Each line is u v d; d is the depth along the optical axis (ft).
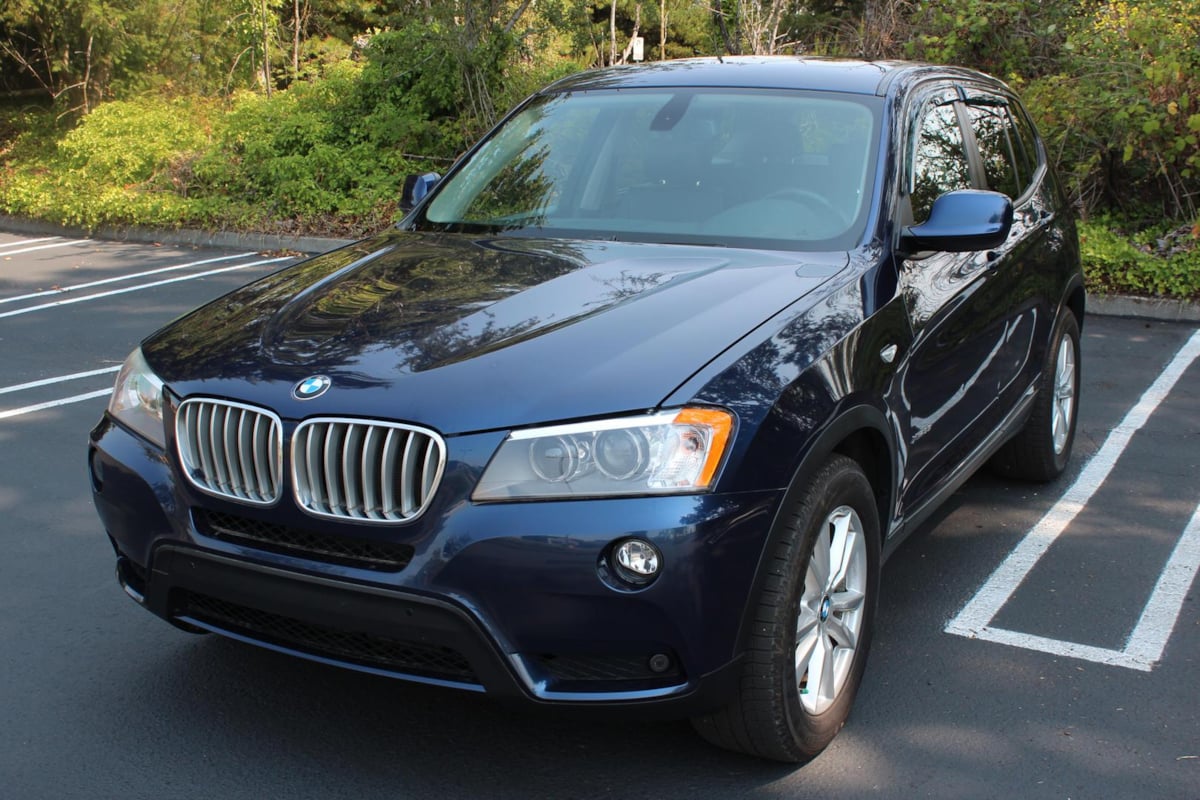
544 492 8.48
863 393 10.09
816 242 11.89
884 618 13.08
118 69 67.36
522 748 10.32
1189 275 29.53
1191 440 19.75
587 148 13.96
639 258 11.60
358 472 8.84
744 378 9.05
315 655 9.33
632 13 71.82
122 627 12.78
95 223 46.73
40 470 18.31
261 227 44.06
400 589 8.57
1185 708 11.12
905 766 10.09
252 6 68.90
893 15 43.14
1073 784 9.82
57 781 9.82
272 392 9.24
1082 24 37.76
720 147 13.29
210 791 9.68
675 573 8.39
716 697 8.87
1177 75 31.86
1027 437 16.78
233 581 9.22
